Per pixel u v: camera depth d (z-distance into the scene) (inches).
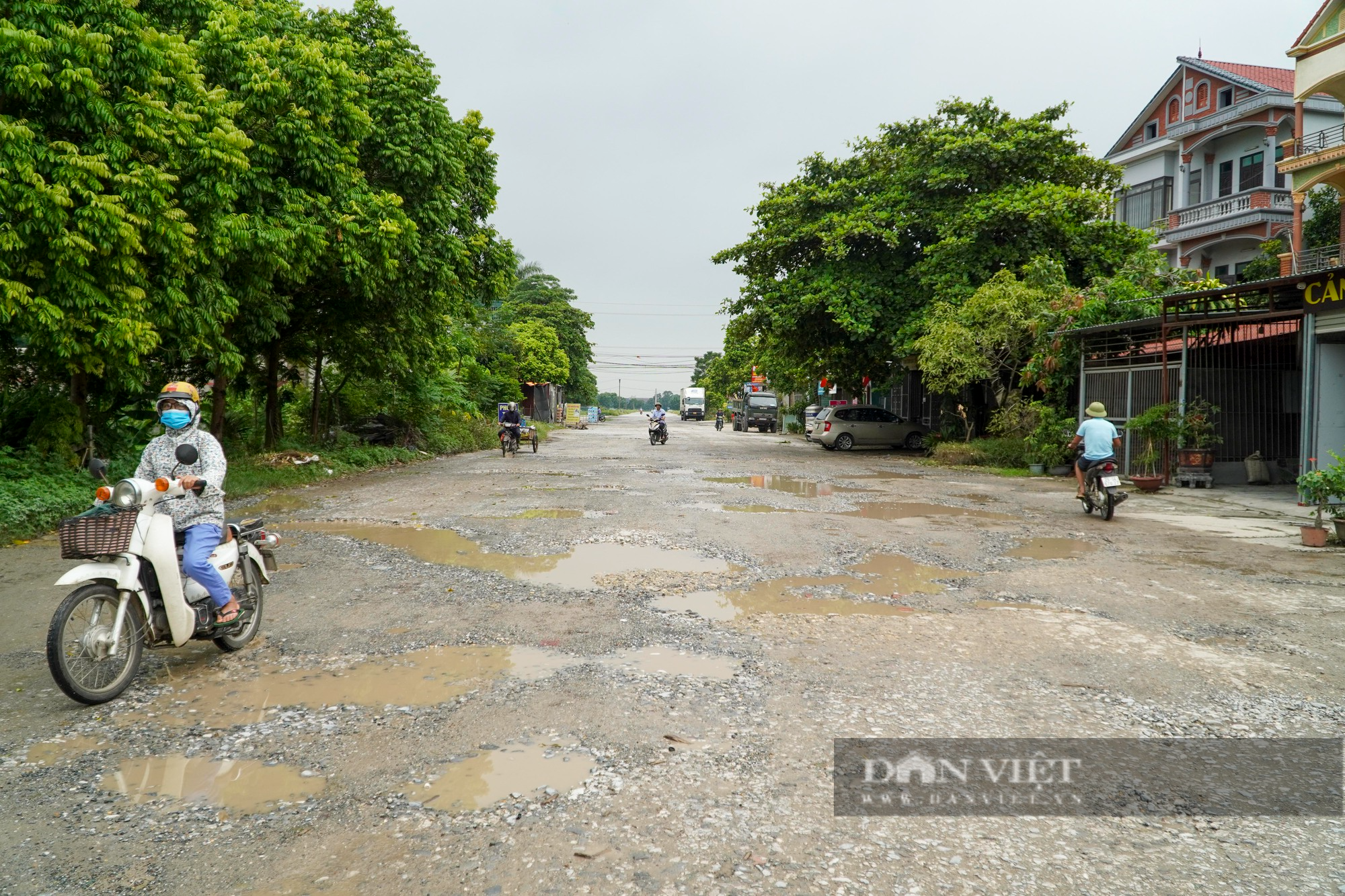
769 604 243.4
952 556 320.2
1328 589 268.2
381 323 688.4
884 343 968.9
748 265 1083.3
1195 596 257.6
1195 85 1171.9
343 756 140.3
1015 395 795.4
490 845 112.6
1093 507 435.8
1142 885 104.4
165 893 102.0
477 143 723.4
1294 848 113.0
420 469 745.6
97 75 369.1
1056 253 882.1
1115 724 155.8
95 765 137.6
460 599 246.8
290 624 219.8
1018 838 115.4
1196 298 536.4
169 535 175.6
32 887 103.0
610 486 578.9
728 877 105.3
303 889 102.7
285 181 482.6
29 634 213.5
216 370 543.5
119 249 372.2
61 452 447.5
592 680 176.9
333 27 586.2
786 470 735.7
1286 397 629.3
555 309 2775.6
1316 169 768.3
